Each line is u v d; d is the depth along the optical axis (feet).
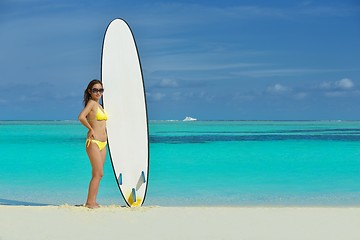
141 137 31.65
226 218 27.35
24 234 23.72
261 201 38.78
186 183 50.26
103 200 40.11
